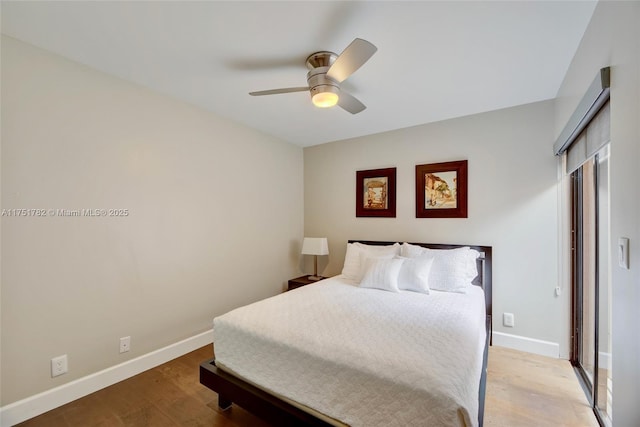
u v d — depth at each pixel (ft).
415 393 3.83
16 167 5.70
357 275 10.11
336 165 12.70
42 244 6.02
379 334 5.29
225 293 10.02
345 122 10.44
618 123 3.79
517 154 8.96
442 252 9.06
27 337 5.85
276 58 6.36
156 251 8.02
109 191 7.04
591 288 6.82
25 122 5.80
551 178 8.49
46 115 6.06
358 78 7.23
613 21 4.00
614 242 3.88
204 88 7.80
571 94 6.53
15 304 5.71
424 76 7.14
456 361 4.34
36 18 5.07
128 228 7.41
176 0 4.64
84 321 6.64
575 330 8.11
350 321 5.95
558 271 8.40
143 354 7.74
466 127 9.77
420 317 6.20
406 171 10.94
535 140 8.70
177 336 8.55
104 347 6.98
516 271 8.95
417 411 3.78
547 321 8.53
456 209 9.89
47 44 5.86
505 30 5.40
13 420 5.65
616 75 3.88
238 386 5.49
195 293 9.04
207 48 6.00
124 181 7.32
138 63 6.58
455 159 9.94
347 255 10.80
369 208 11.77
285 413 4.81
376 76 7.14
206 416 5.98
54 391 6.17
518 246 8.94
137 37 5.64
